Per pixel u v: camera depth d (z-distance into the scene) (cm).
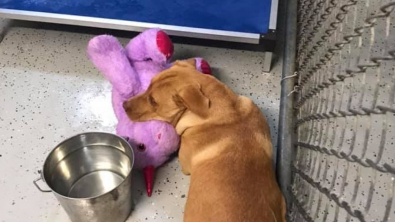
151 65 102
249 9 115
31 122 107
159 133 92
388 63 110
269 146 84
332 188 74
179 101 82
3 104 110
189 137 85
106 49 95
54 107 110
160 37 100
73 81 116
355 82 107
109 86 115
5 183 96
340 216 85
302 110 100
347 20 113
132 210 91
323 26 105
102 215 84
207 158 81
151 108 86
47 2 118
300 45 114
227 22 112
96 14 115
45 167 82
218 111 83
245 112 85
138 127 93
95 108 110
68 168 90
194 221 74
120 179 92
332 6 92
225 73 118
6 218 90
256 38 109
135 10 116
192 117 85
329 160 94
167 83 84
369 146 96
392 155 95
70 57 122
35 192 94
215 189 74
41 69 119
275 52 123
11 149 101
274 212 75
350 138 98
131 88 96
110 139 89
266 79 117
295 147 96
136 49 102
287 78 108
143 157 93
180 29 111
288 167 93
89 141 89
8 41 126
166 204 92
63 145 86
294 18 121
